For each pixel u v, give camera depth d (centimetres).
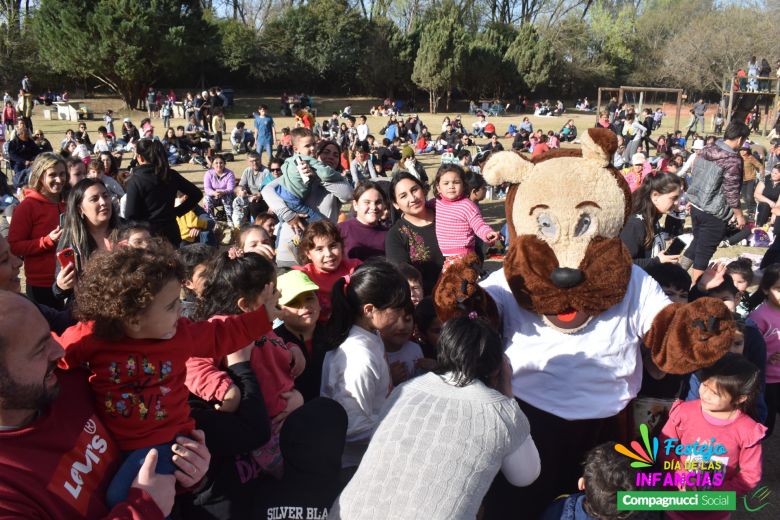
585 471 258
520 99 4612
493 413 221
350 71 4606
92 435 184
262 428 239
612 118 2694
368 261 310
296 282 314
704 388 304
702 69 4550
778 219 738
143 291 189
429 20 4638
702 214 661
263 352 269
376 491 206
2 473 154
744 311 522
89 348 195
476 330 235
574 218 296
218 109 2702
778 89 3020
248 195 1082
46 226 447
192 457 199
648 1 5469
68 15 3180
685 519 306
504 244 918
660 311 297
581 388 306
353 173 1290
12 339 155
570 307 296
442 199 480
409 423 219
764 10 4556
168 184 541
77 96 3772
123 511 174
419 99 4741
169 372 201
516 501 320
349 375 277
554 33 5016
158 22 3306
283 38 4391
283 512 220
